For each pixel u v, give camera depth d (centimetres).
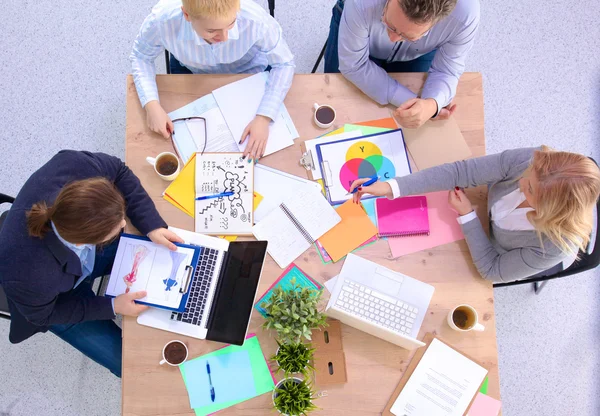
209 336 138
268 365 139
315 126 158
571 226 127
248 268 143
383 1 142
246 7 152
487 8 254
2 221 161
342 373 140
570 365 218
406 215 153
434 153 158
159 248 143
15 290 125
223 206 149
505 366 217
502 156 148
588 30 255
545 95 246
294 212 151
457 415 138
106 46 235
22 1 236
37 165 223
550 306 224
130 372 136
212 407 136
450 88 158
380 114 161
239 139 156
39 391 202
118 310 137
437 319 146
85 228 112
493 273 146
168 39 157
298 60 241
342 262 149
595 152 241
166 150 153
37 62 231
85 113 228
